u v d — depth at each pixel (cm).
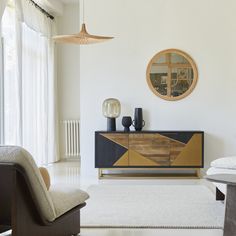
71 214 311
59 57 808
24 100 627
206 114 630
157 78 632
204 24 627
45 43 721
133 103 635
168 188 523
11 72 565
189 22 627
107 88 637
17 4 561
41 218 267
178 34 629
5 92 551
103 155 598
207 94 629
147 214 395
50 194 299
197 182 570
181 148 593
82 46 638
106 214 396
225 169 431
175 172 632
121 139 596
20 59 573
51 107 760
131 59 633
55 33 775
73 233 323
